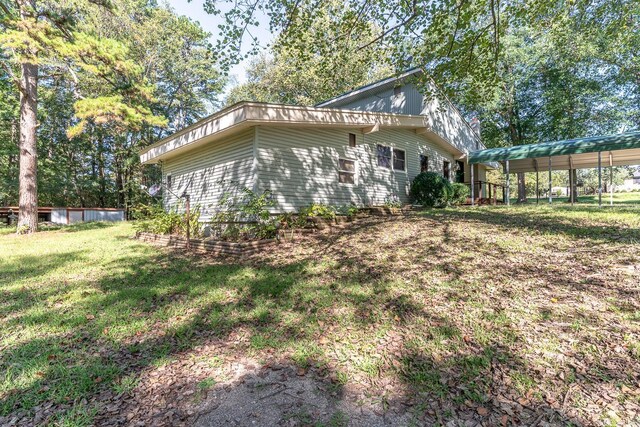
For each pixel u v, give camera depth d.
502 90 18.67
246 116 6.98
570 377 2.09
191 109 25.86
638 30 13.10
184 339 2.82
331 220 8.27
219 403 2.00
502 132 22.19
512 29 17.17
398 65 7.89
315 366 2.37
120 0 12.19
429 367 2.29
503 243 5.17
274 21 6.86
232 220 7.57
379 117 9.76
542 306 3.04
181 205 10.12
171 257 6.13
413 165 12.25
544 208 8.87
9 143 18.33
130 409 1.95
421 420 1.82
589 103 17.84
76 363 2.43
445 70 7.75
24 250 7.08
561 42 13.02
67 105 20.48
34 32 9.01
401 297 3.52
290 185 8.40
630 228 5.25
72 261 5.84
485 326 2.79
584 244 4.68
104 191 24.34
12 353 2.58
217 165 9.11
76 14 11.36
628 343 2.37
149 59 20.66
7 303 3.69
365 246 5.81
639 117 17.59
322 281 4.20
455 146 14.25
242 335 2.87
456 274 4.07
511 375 2.15
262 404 1.98
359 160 10.19
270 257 5.64
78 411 1.92
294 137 8.57
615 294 3.11
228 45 6.66
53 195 21.62
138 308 3.52
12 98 17.14
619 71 16.48
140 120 10.76
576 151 9.97
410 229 6.81
